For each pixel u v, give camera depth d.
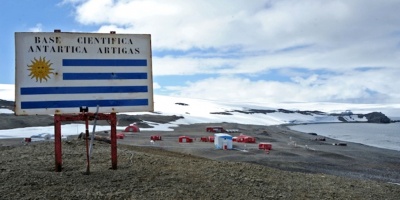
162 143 46.62
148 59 9.88
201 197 7.74
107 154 12.08
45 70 9.23
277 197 8.18
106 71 9.59
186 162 11.15
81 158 11.37
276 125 153.12
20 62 9.13
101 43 9.58
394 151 52.41
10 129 61.25
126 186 8.13
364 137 89.50
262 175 10.17
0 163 10.62
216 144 42.72
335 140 72.38
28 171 9.19
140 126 84.06
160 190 7.99
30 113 9.13
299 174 11.19
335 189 9.46
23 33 9.16
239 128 91.62
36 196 7.32
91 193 7.56
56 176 8.70
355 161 38.00
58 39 9.34
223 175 9.60
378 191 9.76
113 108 9.61
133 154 12.18
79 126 66.81
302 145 53.22
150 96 9.84
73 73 9.39
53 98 9.27
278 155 38.75
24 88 9.12
